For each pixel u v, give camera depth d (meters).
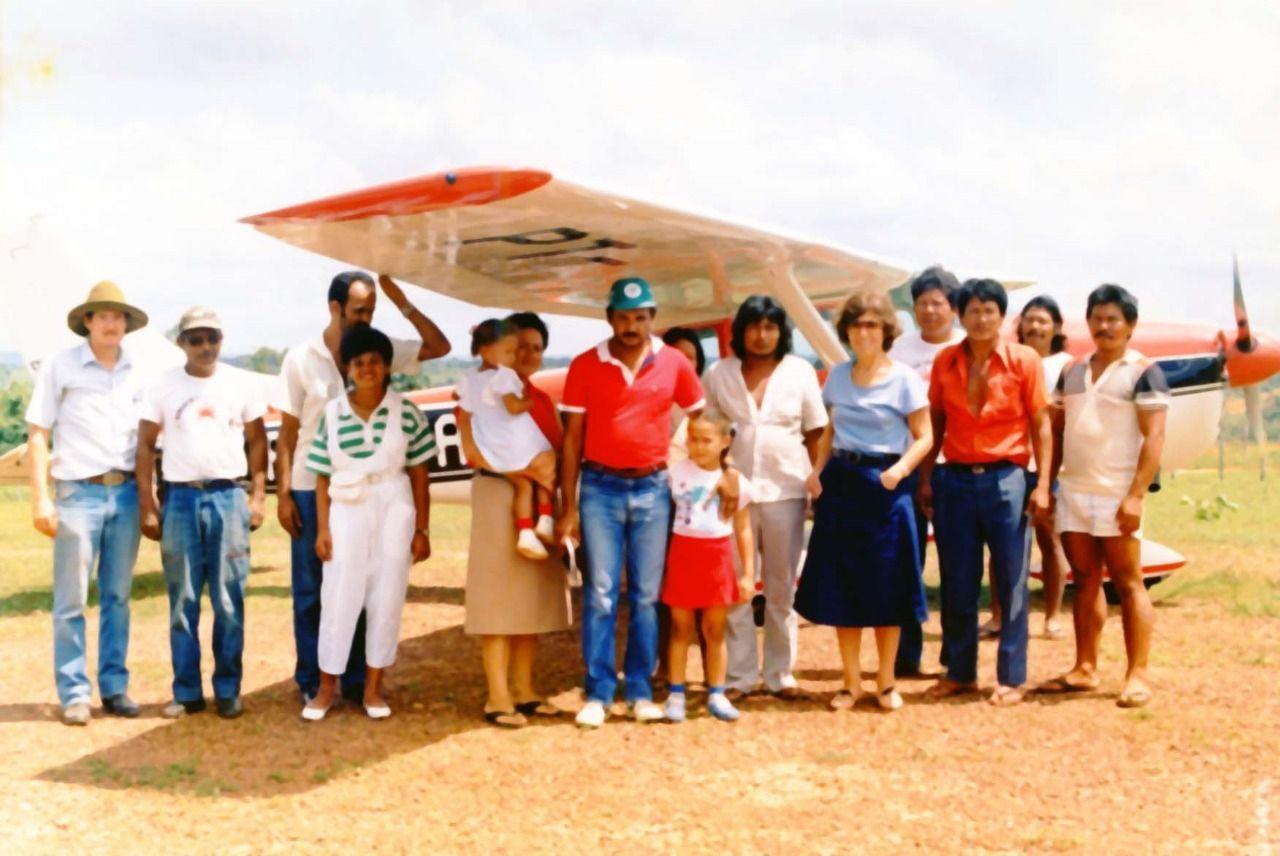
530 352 4.38
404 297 4.94
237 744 4.22
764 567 4.66
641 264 5.83
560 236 4.91
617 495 4.34
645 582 4.37
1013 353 4.45
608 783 3.70
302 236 4.54
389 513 4.40
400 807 3.52
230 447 4.54
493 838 3.23
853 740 4.12
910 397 4.38
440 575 9.23
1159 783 3.58
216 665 4.57
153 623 7.00
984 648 5.73
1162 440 4.39
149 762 4.01
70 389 4.52
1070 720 4.29
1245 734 4.06
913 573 4.43
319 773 3.85
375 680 4.55
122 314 4.55
